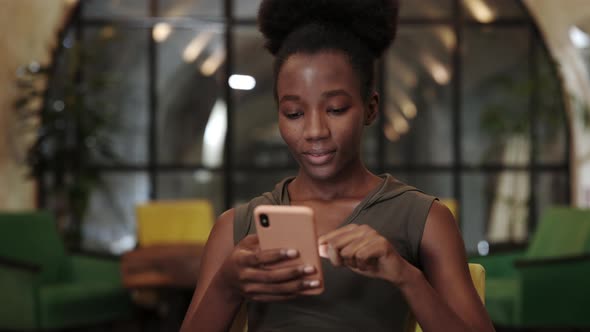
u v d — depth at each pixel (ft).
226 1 25.66
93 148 22.65
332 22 3.82
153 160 25.58
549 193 25.99
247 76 25.77
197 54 25.72
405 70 25.82
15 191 23.35
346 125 3.63
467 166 25.93
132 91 25.53
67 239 22.34
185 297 15.71
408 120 25.84
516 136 25.79
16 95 23.00
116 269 15.83
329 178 3.70
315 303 3.70
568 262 13.76
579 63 25.27
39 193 24.67
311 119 3.62
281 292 3.25
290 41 3.75
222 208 25.75
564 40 25.27
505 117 25.54
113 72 25.39
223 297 3.56
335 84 3.60
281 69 3.71
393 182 3.87
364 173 3.88
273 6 3.92
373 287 3.68
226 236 3.92
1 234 15.65
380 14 3.81
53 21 24.21
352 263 3.20
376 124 25.68
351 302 3.68
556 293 13.78
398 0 3.92
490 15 25.93
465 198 26.00
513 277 15.69
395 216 3.73
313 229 3.17
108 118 22.99
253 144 25.85
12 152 23.02
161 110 25.63
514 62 25.94
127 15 25.46
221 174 25.79
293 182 3.99
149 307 17.57
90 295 14.90
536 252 15.52
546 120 25.45
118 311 15.51
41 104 23.88
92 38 25.29
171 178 25.70
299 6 3.84
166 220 19.20
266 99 25.85
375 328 3.67
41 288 14.56
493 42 25.91
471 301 3.59
